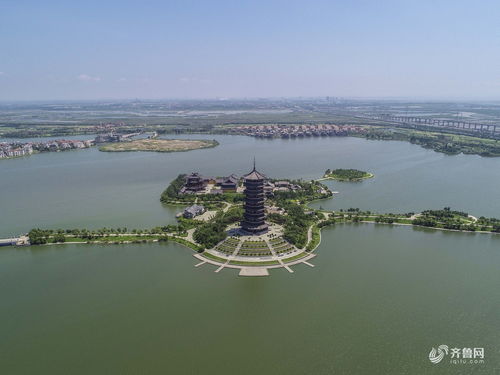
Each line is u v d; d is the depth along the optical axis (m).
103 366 128.75
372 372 125.25
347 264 198.75
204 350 135.88
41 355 134.62
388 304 162.62
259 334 144.00
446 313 156.50
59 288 178.62
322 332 145.00
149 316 155.75
